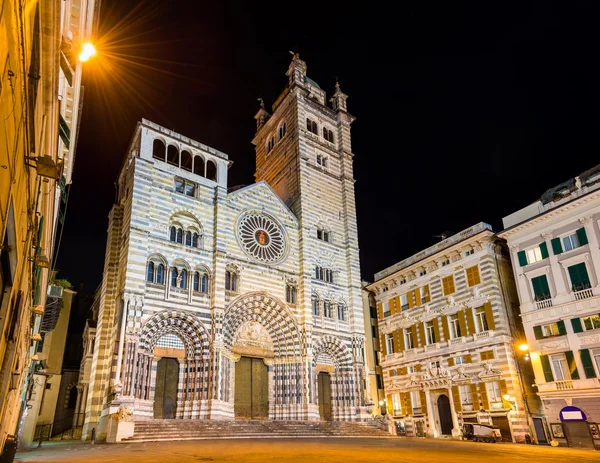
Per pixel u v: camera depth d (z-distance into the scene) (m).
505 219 45.09
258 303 45.22
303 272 48.84
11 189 6.48
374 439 35.16
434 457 19.52
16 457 20.02
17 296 9.49
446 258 48.75
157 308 37.94
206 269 42.00
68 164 21.20
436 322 48.34
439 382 46.03
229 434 34.47
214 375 38.41
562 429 33.38
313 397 44.25
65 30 14.47
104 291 40.53
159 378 37.97
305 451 21.62
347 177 57.59
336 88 63.72
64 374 50.69
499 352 41.41
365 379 48.91
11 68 5.61
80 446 29.09
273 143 61.75
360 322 51.19
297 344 45.81
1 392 9.01
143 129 42.47
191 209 43.09
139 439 30.89
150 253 39.19
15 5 5.50
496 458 19.59
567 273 38.53
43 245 17.66
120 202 44.66
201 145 46.09
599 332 35.47
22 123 7.05
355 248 54.31
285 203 54.97
